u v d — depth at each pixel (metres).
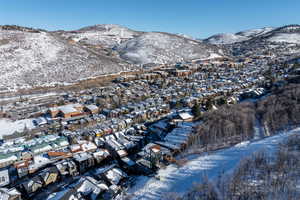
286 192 28.67
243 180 32.84
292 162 34.19
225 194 30.78
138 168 46.41
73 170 47.69
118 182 41.78
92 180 41.53
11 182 44.75
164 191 36.84
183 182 38.62
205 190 32.69
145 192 37.59
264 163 36.06
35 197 40.53
